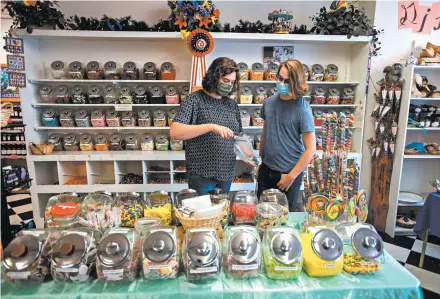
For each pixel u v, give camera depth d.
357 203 1.40
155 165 3.50
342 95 3.37
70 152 3.26
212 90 1.69
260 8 3.39
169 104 3.22
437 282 2.31
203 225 1.22
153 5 3.33
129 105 3.14
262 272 1.14
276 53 3.42
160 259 1.06
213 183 1.78
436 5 3.21
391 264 1.24
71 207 1.31
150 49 3.37
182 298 1.03
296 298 1.05
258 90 3.29
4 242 2.28
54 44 3.29
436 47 3.04
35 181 3.12
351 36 3.02
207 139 1.72
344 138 1.43
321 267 1.10
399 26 3.24
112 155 3.11
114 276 1.03
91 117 3.24
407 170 3.54
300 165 1.81
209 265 1.05
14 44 2.92
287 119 1.89
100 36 2.92
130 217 1.36
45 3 2.87
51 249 1.10
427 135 3.45
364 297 1.07
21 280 1.02
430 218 2.39
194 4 2.82
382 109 3.09
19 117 4.18
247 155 1.70
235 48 3.38
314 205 1.42
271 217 1.32
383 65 3.30
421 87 3.07
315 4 3.40
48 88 3.20
